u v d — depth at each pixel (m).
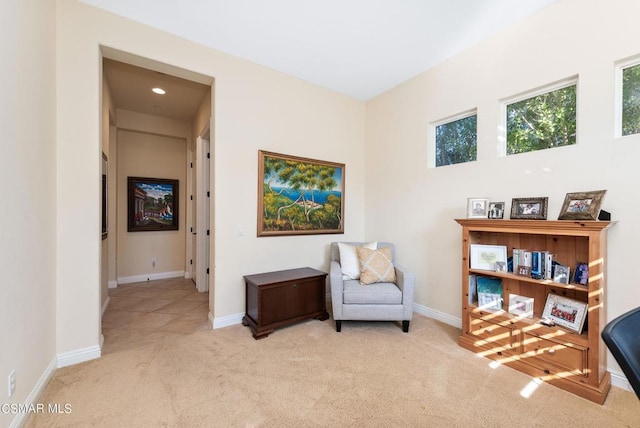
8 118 1.41
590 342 1.76
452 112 2.95
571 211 2.01
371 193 4.00
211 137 3.00
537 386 1.88
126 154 4.65
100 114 2.24
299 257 3.48
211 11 2.28
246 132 3.03
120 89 3.65
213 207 2.87
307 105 3.52
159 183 4.94
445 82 3.02
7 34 1.40
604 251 1.85
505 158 2.51
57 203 2.05
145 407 1.64
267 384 1.88
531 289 2.29
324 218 3.69
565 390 1.83
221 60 2.85
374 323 2.99
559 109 2.26
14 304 1.44
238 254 2.98
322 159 3.68
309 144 3.55
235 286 2.96
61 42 2.08
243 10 2.27
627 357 0.78
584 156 2.05
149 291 4.14
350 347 2.43
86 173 2.17
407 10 2.25
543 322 2.01
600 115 1.98
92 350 2.17
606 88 1.96
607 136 1.95
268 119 3.19
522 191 2.40
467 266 2.47
